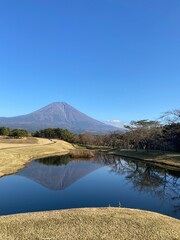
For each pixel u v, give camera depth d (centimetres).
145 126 9175
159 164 6250
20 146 9125
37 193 3156
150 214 1836
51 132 16375
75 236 1407
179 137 7750
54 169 5272
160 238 1435
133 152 8694
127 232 1478
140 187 3647
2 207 2558
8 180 3897
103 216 1692
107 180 4178
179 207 2661
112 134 13262
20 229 1466
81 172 5009
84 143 14750
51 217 1667
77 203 2753
